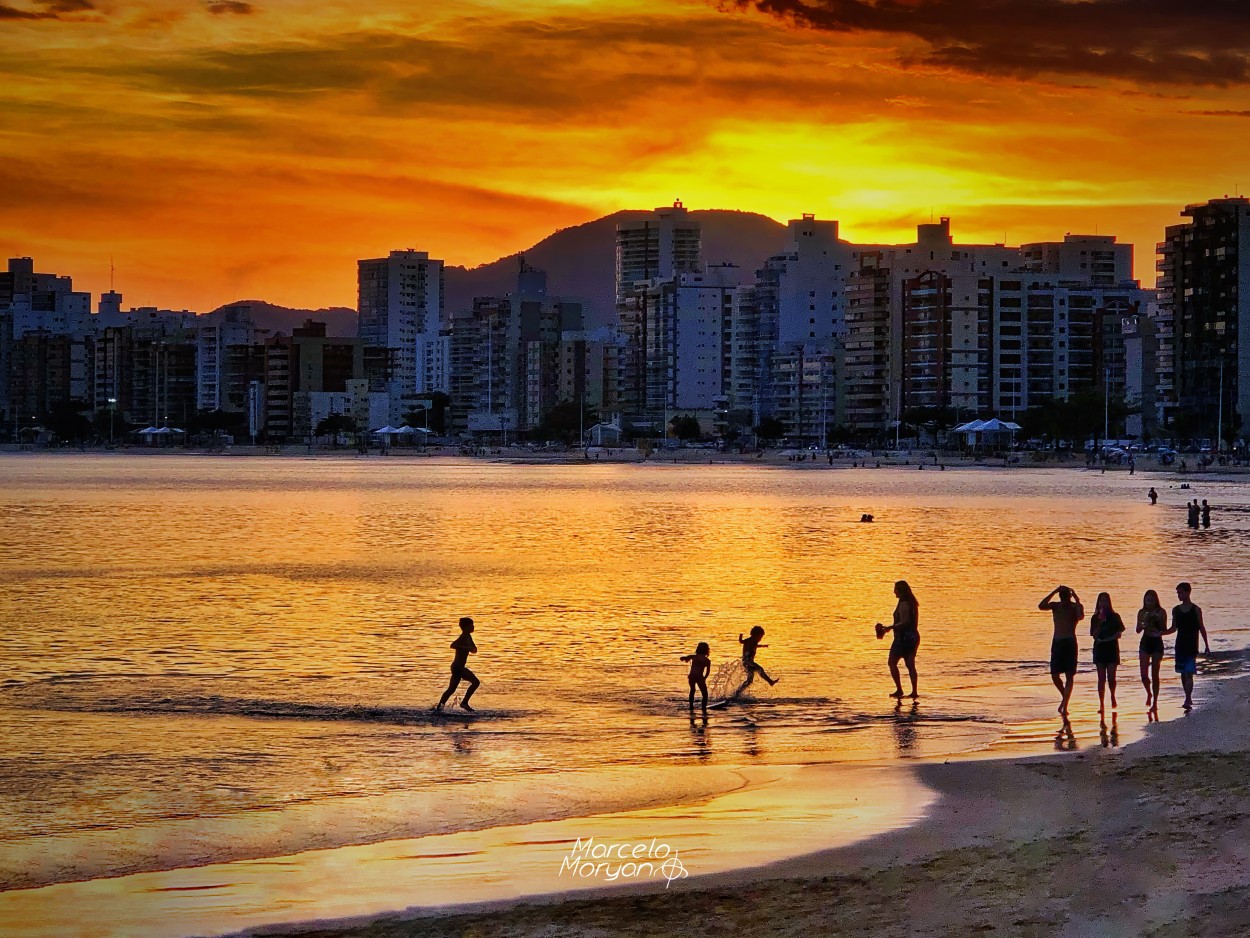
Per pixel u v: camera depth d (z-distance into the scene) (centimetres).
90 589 6925
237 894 2220
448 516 12719
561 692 4100
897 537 10125
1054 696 3822
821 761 3083
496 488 18462
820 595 6562
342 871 2327
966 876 2083
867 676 4259
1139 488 17775
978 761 2947
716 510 13525
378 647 5031
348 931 2006
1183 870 2047
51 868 2402
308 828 2639
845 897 2027
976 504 14338
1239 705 3553
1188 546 9244
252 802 2847
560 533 10675
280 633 5384
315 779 3042
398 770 3120
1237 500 14962
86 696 4075
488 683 4262
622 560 8444
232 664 4656
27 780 3050
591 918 2005
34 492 17250
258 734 3525
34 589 6925
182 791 2952
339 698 4028
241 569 7931
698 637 5219
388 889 2208
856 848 2288
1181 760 2877
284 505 14512
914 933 1845
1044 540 9781
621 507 14075
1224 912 1855
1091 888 1981
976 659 4550
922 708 3706
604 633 5350
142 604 6325
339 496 16350
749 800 2694
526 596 6600
